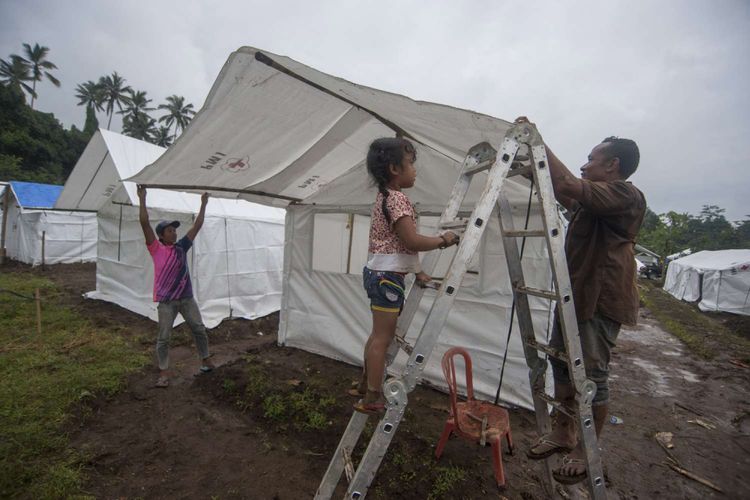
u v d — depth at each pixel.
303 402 4.46
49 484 3.02
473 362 5.10
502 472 3.28
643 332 10.99
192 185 4.78
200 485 3.20
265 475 3.35
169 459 3.53
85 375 5.02
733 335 11.07
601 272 2.24
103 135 7.99
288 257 6.81
